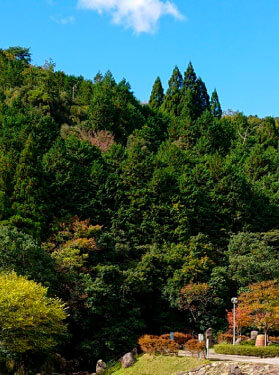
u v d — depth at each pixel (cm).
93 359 4409
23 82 10500
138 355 3884
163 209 6556
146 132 9200
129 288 4984
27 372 3709
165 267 5609
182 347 4097
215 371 2908
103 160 7412
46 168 6581
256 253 5894
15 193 5944
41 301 3628
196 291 5125
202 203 6881
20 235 4672
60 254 5038
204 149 9025
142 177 6962
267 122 11219
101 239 5653
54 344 3753
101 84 11350
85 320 4516
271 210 7444
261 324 4294
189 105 11850
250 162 8781
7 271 4084
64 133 8700
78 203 6412
